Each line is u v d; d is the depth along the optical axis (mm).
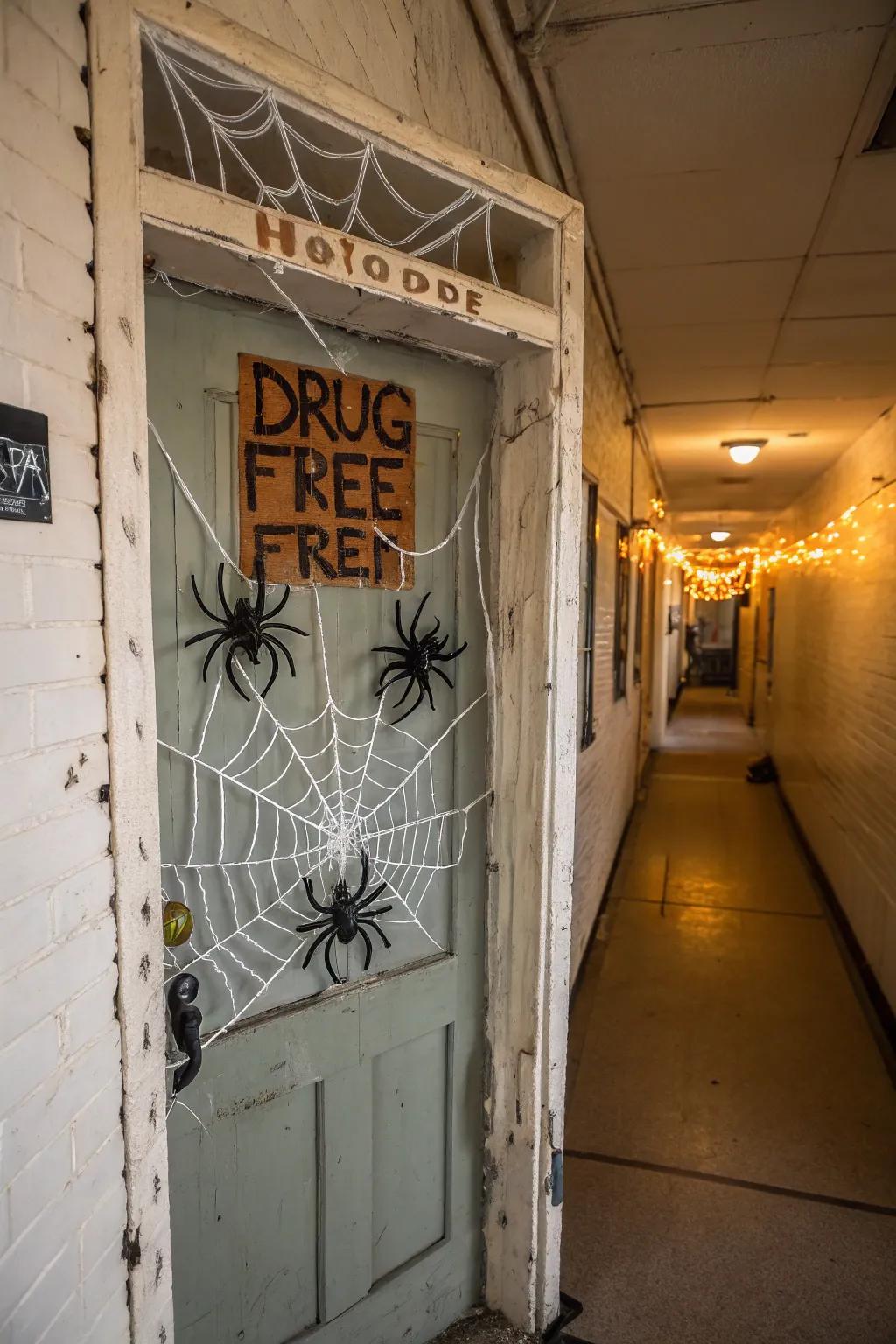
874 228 2535
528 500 1804
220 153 1309
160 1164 1189
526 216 1666
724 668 19938
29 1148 940
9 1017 904
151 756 1132
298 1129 1642
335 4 1354
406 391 1700
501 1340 1935
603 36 1781
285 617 1544
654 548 8047
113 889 1090
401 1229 1874
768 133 2084
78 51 986
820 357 3721
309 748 1600
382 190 1553
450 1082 1922
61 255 964
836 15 1692
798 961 4168
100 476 1038
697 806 7426
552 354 1738
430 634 1744
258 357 1464
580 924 3744
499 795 1891
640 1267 2236
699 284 2975
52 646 962
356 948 1723
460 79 1789
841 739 5023
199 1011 1299
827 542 5812
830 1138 2779
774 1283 2189
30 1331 946
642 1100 2980
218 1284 1536
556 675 1804
